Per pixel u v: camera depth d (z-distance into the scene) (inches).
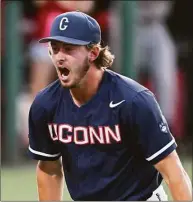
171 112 1322.6
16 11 1228.5
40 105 591.5
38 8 1256.8
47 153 614.5
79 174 591.8
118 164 581.6
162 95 1307.8
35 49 1255.5
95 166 583.8
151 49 1305.4
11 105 1242.6
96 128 575.8
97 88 574.2
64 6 1227.2
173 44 1358.3
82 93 573.6
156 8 1302.9
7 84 1240.2
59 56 553.9
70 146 588.4
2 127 1284.4
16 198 994.1
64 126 585.9
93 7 1246.3
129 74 1225.4
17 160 1264.8
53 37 550.9
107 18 1266.0
